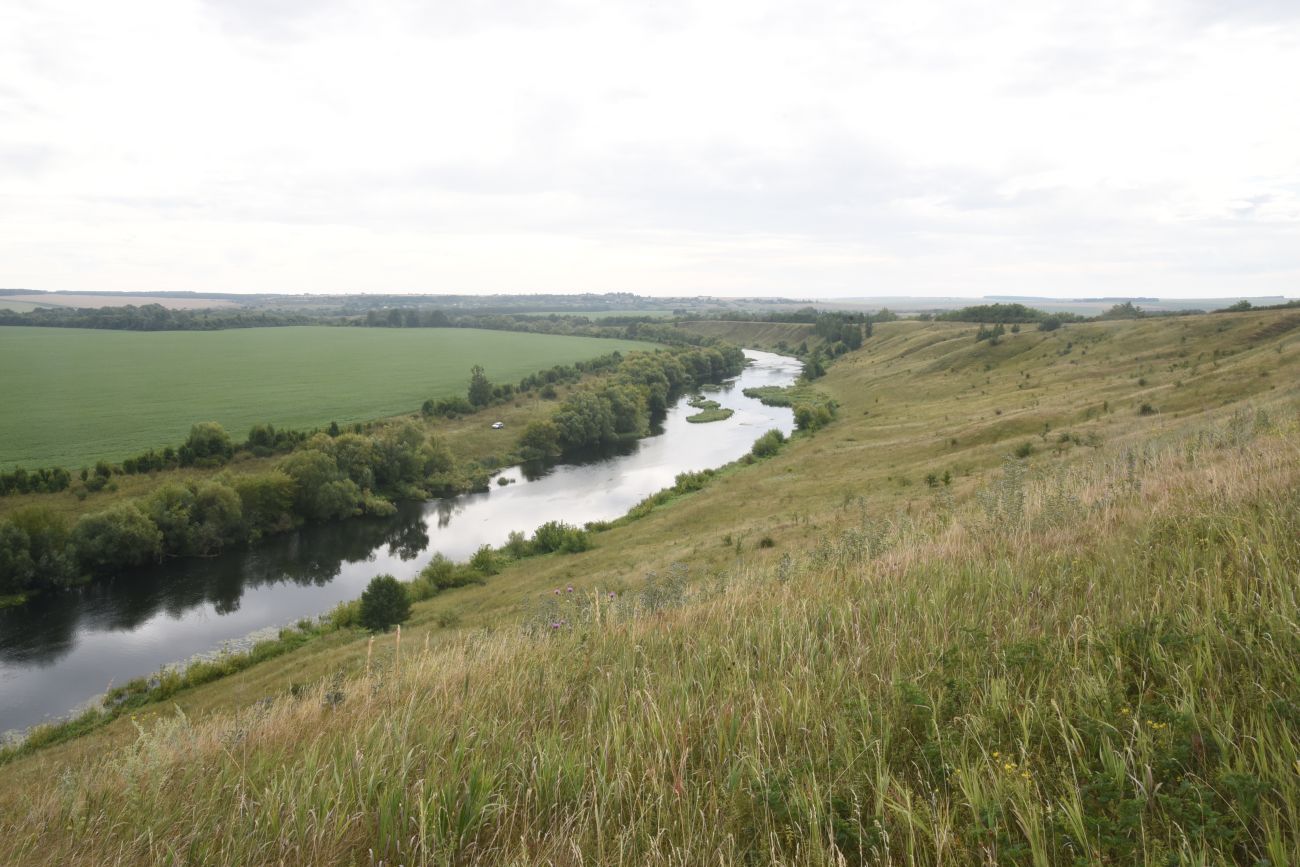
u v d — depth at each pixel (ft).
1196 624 13.23
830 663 16.08
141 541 139.13
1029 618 16.25
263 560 147.43
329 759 14.52
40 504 153.58
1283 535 16.90
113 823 13.32
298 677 80.69
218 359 440.04
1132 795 9.72
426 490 198.80
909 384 318.65
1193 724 10.19
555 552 140.26
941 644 15.51
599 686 17.07
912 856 8.77
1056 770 10.41
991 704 12.19
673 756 12.44
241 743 17.97
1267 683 11.03
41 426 238.07
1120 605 15.71
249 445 204.95
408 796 12.16
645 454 241.96
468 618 98.17
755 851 10.13
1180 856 8.06
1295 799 8.56
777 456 205.98
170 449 188.14
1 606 119.96
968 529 31.30
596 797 11.42
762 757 12.18
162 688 89.10
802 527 116.06
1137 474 34.91
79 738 77.46
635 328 654.53
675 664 17.69
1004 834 9.12
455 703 16.90
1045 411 175.32
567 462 233.55
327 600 126.21
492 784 12.15
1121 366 249.75
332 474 179.32
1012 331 367.25
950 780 10.46
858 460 178.09
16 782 22.00
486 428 262.88
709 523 144.87
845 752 11.42
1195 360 231.30
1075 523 25.82
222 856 11.48
